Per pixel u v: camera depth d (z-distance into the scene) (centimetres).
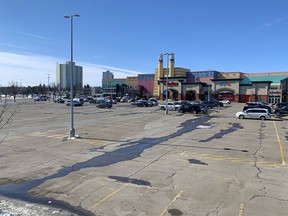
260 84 9406
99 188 1013
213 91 10081
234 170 1259
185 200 901
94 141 1997
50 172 1220
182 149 1734
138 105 7044
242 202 886
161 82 11319
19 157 1492
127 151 1667
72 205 865
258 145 1892
